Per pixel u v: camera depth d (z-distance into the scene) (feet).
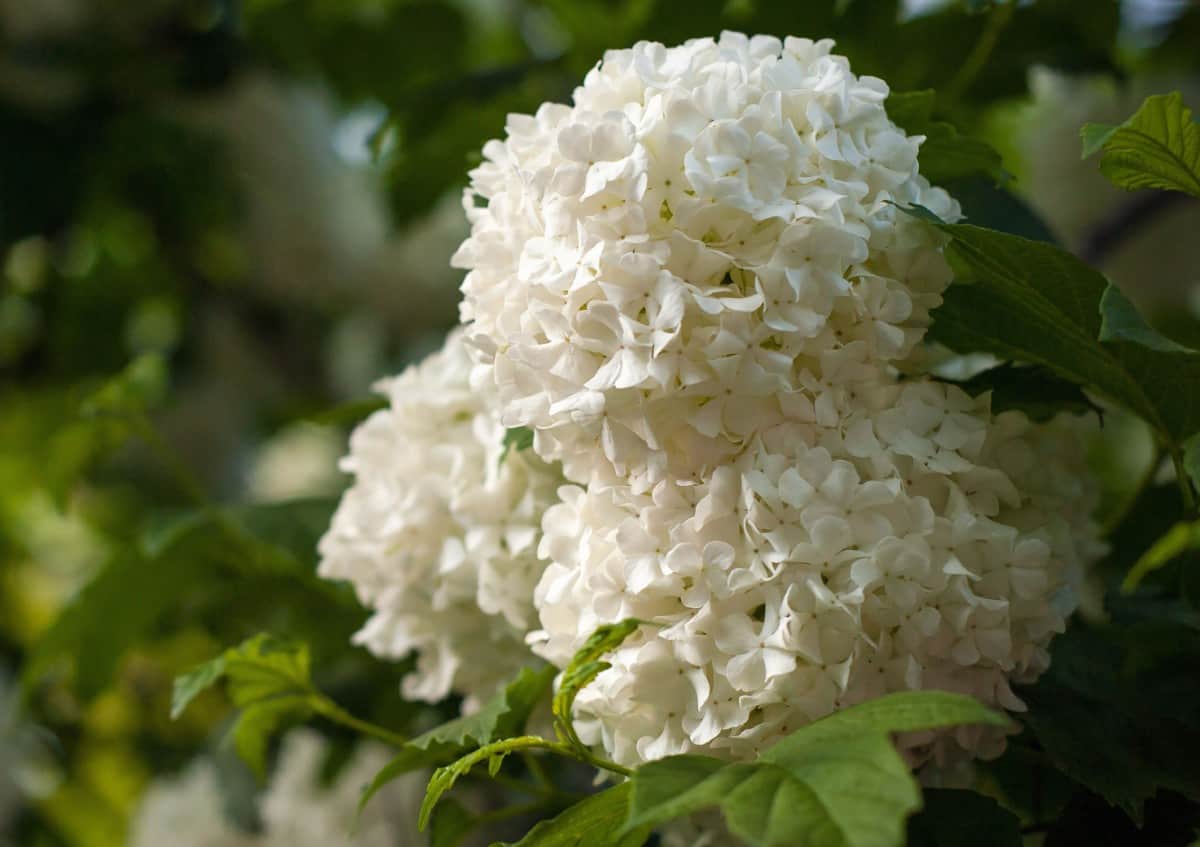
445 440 1.49
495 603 1.43
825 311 1.30
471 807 1.77
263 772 1.62
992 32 1.72
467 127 1.89
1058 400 1.41
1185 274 2.39
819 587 1.30
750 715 1.32
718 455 1.31
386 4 2.43
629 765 1.35
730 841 1.39
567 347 1.31
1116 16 1.79
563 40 2.25
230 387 2.70
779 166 1.31
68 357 2.68
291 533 1.70
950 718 1.21
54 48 2.37
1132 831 1.41
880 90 1.36
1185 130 1.33
